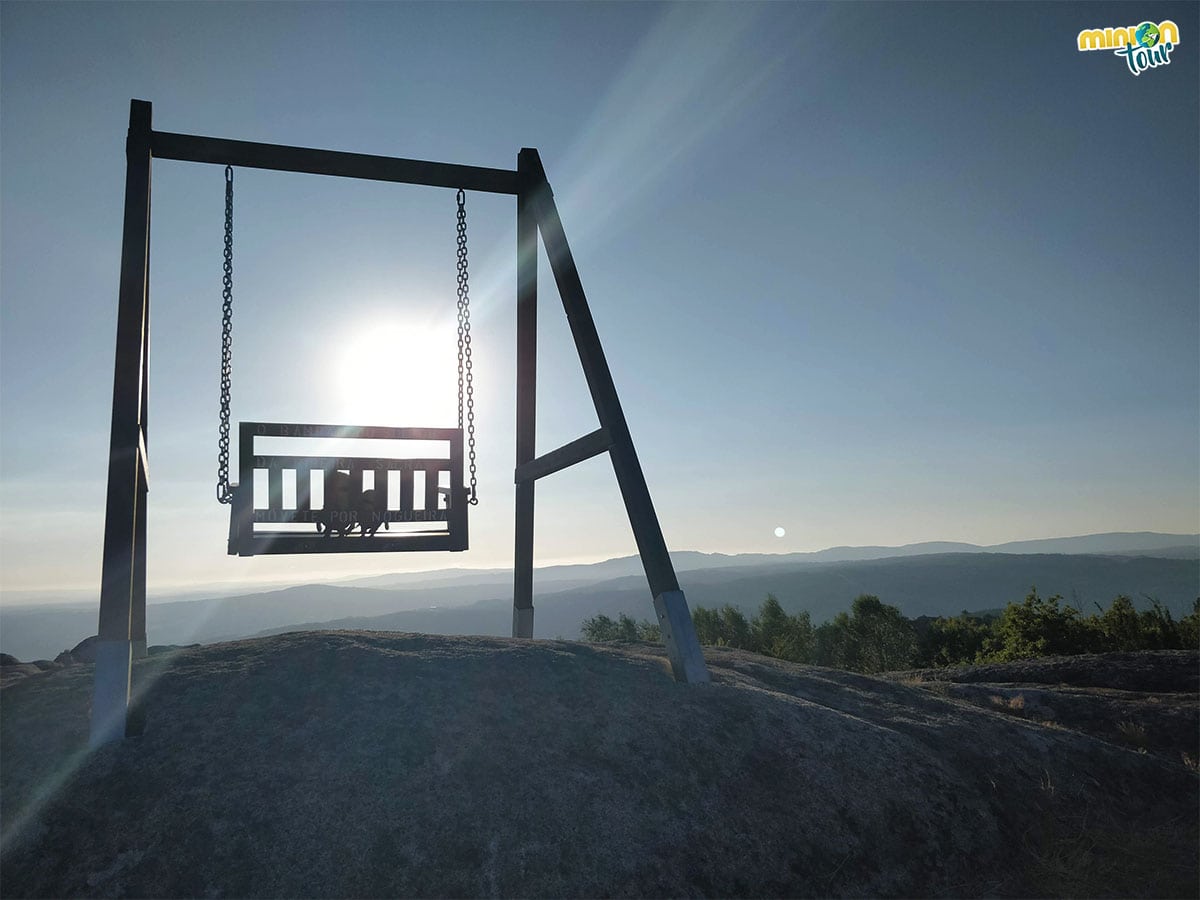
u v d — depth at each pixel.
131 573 5.35
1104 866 5.25
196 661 5.95
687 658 6.45
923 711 7.30
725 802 4.95
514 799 4.55
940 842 5.12
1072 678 12.28
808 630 33.38
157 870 3.77
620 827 4.53
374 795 4.39
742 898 4.34
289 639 6.55
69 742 4.64
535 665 6.23
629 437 7.38
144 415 6.88
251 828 4.05
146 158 6.91
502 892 3.98
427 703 5.36
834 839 4.89
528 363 9.74
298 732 4.84
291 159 7.82
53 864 3.77
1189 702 9.67
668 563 6.93
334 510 7.22
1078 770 6.51
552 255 8.33
